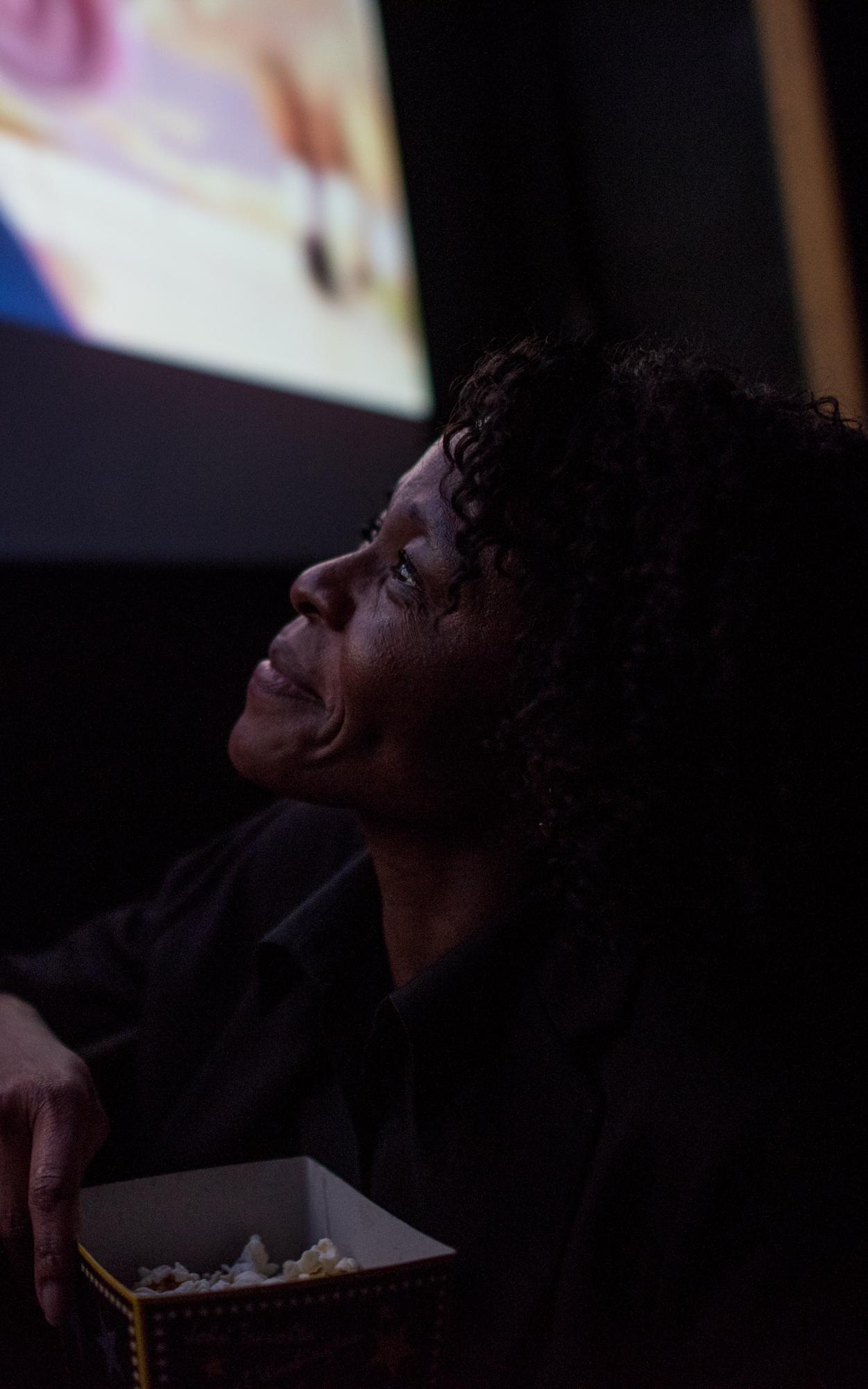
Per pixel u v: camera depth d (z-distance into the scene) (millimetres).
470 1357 563
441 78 2754
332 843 814
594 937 601
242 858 844
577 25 2930
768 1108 552
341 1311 446
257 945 711
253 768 655
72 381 1743
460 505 601
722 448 562
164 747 1781
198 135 2006
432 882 651
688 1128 559
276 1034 718
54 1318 520
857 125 2766
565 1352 540
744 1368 511
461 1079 622
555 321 2914
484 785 616
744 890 559
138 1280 560
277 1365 441
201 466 1936
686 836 565
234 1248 589
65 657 1672
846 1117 553
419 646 599
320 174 2256
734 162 2760
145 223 1895
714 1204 540
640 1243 555
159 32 1955
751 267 2766
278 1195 598
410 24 2664
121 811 1704
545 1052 610
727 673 535
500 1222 584
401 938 667
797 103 2746
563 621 578
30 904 1564
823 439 610
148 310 1888
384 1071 646
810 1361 506
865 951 592
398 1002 610
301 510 2102
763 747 550
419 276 2549
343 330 2268
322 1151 673
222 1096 719
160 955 805
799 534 562
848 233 2777
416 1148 618
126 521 1798
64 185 1765
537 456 599
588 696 561
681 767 556
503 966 628
